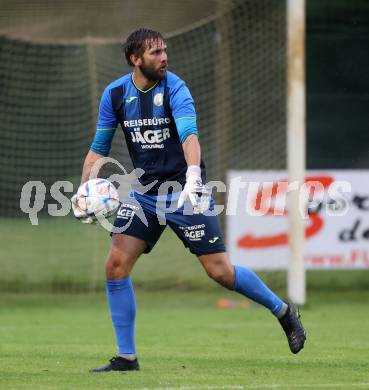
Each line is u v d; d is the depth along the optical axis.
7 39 56.69
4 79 58.03
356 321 37.59
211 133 53.59
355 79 52.94
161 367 24.03
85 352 27.97
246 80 52.03
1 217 61.16
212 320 38.66
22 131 59.38
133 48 21.73
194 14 47.75
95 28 48.09
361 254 45.84
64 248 59.69
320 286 53.22
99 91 54.19
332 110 52.88
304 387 20.48
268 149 52.50
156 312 42.41
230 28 51.38
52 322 38.31
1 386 20.73
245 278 22.61
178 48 53.06
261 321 38.16
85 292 51.06
